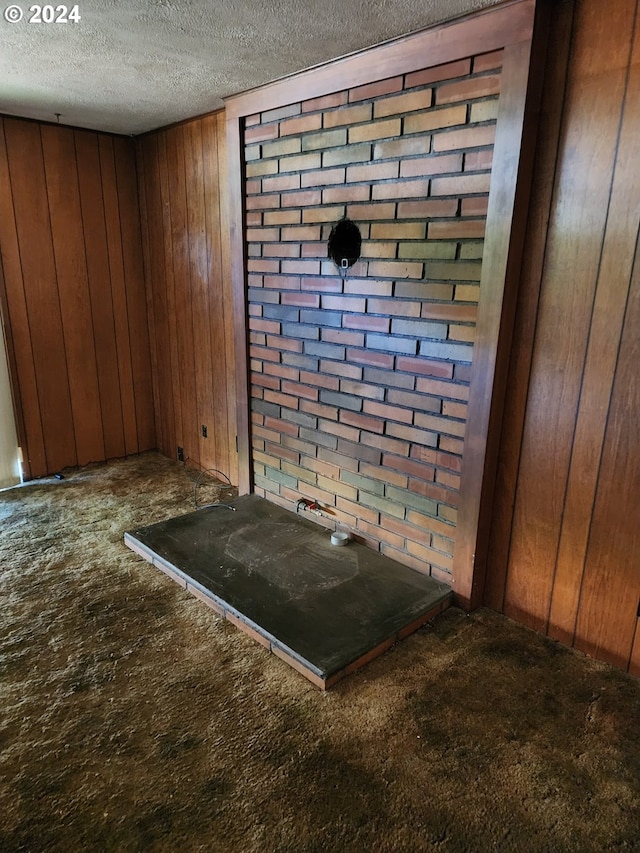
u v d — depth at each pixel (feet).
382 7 5.78
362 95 7.29
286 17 6.01
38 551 8.89
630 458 5.94
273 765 5.14
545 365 6.43
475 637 6.91
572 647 6.75
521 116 5.81
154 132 11.38
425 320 7.14
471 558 7.18
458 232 6.61
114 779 4.99
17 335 11.27
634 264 5.60
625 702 5.91
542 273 6.27
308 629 6.68
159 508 10.54
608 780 5.04
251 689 6.06
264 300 9.47
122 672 6.29
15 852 4.35
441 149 6.61
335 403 8.61
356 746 5.35
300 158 8.31
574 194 5.89
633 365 5.76
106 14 5.91
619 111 5.46
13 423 11.52
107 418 12.91
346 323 8.16
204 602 7.55
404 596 7.34
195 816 4.66
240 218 9.46
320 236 8.27
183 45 6.83
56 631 6.97
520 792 4.91
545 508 6.72
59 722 5.59
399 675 6.27
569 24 5.62
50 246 11.35
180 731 5.50
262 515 9.67
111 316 12.49
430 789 4.92
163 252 11.99
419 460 7.59
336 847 4.42
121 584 7.99
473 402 6.77
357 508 8.63
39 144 10.83
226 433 11.45
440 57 6.38
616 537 6.18
